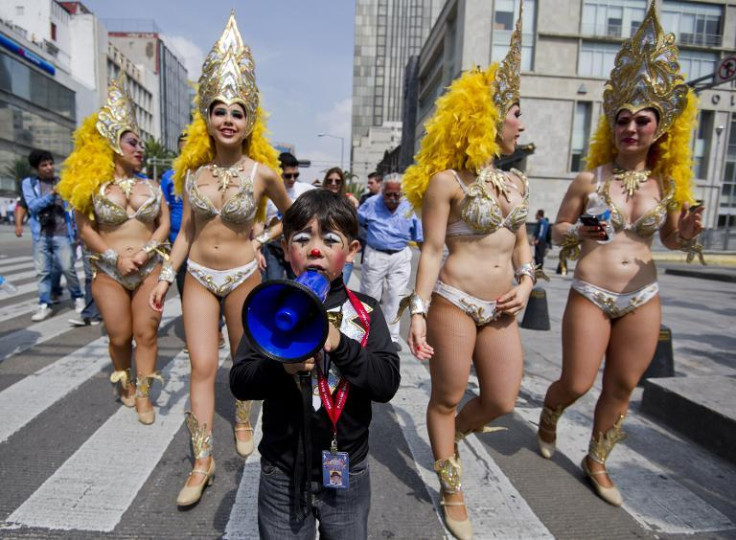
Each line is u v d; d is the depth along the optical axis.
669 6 30.06
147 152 49.69
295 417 1.53
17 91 35.25
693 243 2.62
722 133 30.86
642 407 3.80
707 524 2.48
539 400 4.09
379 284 5.36
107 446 3.08
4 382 4.07
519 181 2.49
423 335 2.24
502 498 2.67
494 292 2.38
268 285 1.22
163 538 2.26
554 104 29.73
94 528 2.30
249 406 3.07
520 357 2.45
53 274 6.70
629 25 29.72
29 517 2.36
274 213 4.78
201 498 2.58
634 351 2.62
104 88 51.06
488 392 2.45
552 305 8.62
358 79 118.12
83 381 4.12
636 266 2.61
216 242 2.74
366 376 1.45
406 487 2.77
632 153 2.67
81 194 3.15
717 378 3.80
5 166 34.50
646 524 2.47
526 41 29.44
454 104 2.39
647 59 2.54
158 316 3.40
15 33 35.16
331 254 1.54
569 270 15.79
